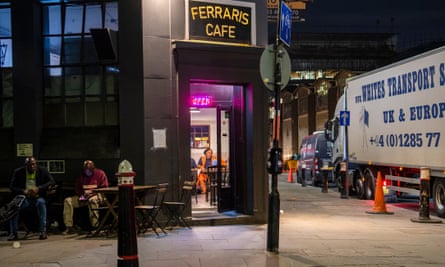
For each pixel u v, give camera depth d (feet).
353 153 64.13
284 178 115.85
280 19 27.84
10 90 38.78
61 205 36.29
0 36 38.81
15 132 37.52
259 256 26.91
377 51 193.47
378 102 56.85
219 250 28.45
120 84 36.37
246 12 39.29
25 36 37.58
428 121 46.37
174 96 36.78
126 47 36.29
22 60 37.58
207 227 36.86
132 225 18.65
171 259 26.21
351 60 193.47
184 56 36.73
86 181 34.99
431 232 36.68
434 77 45.19
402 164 51.31
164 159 36.35
